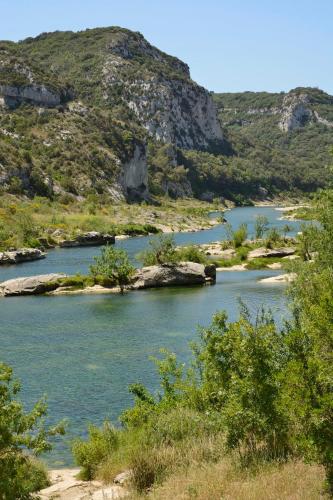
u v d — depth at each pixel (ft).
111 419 78.69
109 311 165.37
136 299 186.09
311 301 46.19
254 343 42.96
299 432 37.78
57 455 66.54
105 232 424.05
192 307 168.76
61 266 270.87
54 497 44.06
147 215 560.20
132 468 45.32
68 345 124.67
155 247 228.84
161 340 127.95
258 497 33.30
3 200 490.49
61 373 102.37
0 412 32.73
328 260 78.13
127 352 117.39
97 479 49.24
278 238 319.68
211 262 258.16
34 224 391.65
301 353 36.94
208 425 50.08
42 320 153.89
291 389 35.76
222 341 47.01
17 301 187.32
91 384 95.40
